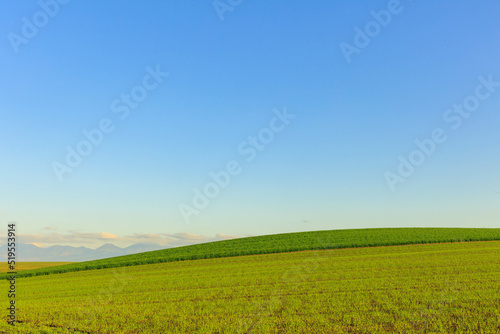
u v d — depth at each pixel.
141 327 17.31
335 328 15.65
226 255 47.03
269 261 39.84
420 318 16.44
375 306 18.78
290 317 17.59
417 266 30.25
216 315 18.67
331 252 44.28
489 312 16.73
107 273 40.53
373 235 58.66
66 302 24.33
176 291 26.03
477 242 47.53
